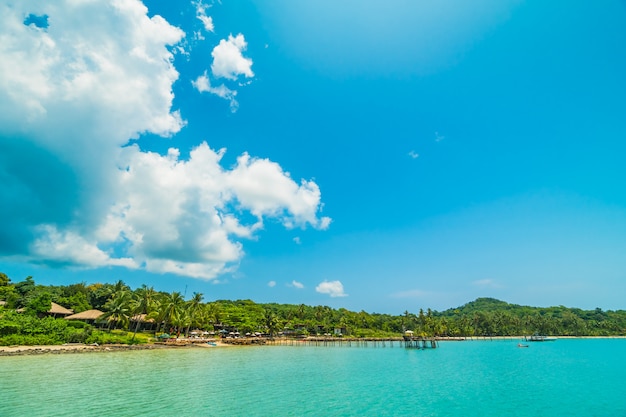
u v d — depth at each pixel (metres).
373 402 31.53
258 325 137.38
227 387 36.53
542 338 155.00
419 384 41.44
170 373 43.66
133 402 28.23
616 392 37.31
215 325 125.19
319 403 30.64
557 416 27.80
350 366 58.59
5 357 49.41
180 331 100.94
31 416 23.47
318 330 145.88
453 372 52.56
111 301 92.94
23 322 62.06
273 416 26.20
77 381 35.19
